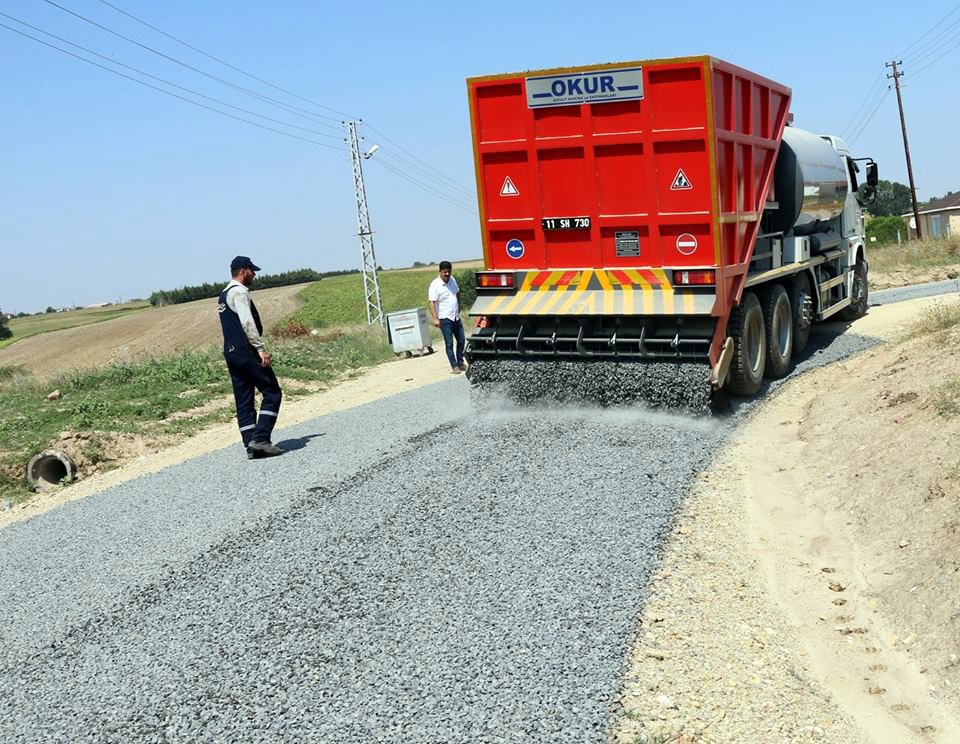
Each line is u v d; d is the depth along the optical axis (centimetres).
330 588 579
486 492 731
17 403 1410
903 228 5903
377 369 1830
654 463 790
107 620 573
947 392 775
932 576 545
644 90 904
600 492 716
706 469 789
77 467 1120
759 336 1078
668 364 931
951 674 472
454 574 584
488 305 997
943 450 668
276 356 1856
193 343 5225
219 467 951
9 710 476
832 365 1219
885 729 442
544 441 870
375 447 928
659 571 581
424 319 2047
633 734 410
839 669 497
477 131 980
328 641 511
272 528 700
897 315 1596
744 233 1001
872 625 538
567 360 984
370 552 630
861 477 721
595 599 538
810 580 600
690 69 881
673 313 907
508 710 430
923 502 623
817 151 1299
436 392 1284
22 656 539
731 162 947
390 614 537
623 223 939
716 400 997
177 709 457
